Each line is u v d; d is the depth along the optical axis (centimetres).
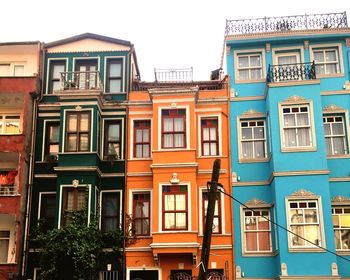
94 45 2428
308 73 2227
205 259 1378
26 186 2234
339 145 2208
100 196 2233
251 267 2095
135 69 2581
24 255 2144
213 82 2406
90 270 2016
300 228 2011
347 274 2016
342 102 2247
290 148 2102
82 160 2192
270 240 2136
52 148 2320
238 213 2164
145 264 2117
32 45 2414
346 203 2112
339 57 2317
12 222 2233
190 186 2141
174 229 2103
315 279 1938
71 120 2256
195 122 2264
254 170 2216
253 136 2278
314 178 2056
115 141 2319
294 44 2358
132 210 2205
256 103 2300
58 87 2394
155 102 2267
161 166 2172
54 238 2033
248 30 2388
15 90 2322
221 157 2239
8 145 2241
